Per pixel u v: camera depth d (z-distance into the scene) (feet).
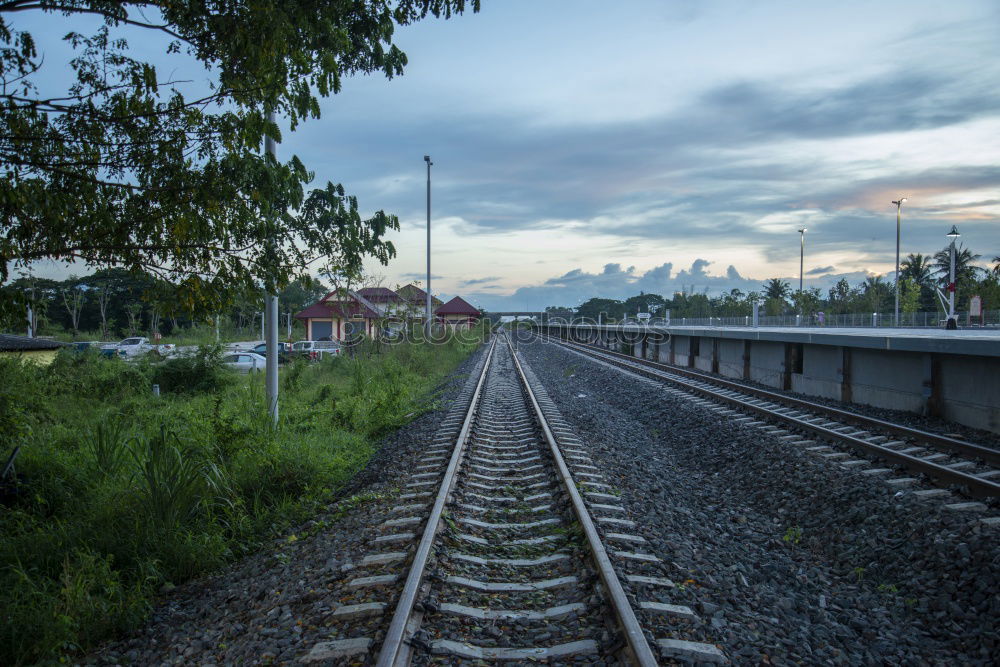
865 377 47.83
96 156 20.20
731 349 74.79
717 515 24.48
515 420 42.70
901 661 13.96
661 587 15.38
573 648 12.75
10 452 28.27
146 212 20.51
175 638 15.64
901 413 41.96
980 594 16.07
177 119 20.58
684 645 12.59
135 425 37.81
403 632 12.78
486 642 13.30
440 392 61.72
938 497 22.85
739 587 16.70
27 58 17.54
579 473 26.55
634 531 19.75
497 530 20.48
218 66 20.98
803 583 18.01
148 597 18.65
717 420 40.27
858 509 22.53
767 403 47.44
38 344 68.23
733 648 13.09
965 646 14.56
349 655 12.62
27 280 20.63
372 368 77.00
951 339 37.19
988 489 22.21
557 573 16.78
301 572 18.16
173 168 20.07
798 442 32.58
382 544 18.76
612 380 69.31
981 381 36.01
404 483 26.25
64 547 20.70
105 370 62.90
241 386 64.03
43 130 19.43
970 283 177.99
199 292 21.48
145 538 20.84
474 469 28.50
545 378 78.02
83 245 20.47
